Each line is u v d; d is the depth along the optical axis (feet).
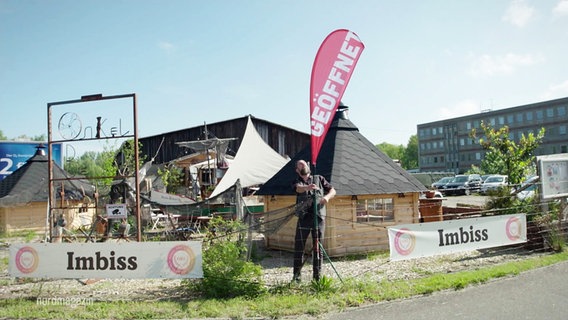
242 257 25.00
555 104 268.21
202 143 81.46
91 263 24.50
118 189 38.47
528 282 24.59
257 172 66.49
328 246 35.09
